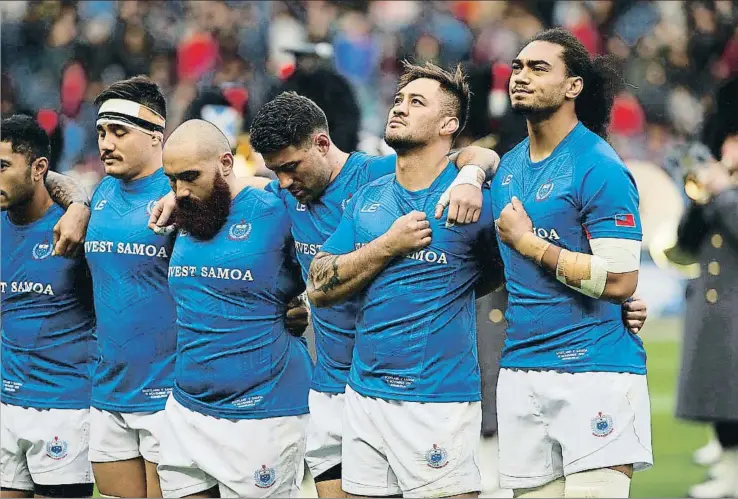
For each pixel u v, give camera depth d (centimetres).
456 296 1927
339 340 2119
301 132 2014
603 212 1841
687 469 3186
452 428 1903
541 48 1889
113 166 2238
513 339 1941
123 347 2244
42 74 6525
